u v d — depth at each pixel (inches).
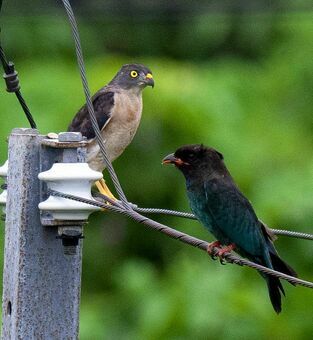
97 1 623.5
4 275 336.8
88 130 455.5
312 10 637.9
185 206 623.8
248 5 611.8
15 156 330.6
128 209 321.4
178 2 607.5
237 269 579.5
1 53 356.2
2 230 607.8
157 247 655.1
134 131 471.8
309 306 574.2
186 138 617.3
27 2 684.1
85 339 594.6
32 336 328.5
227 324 554.9
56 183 318.3
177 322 560.4
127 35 733.9
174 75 634.8
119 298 605.9
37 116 613.0
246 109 677.9
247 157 629.3
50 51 706.2
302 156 645.9
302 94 698.8
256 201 613.0
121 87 470.6
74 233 320.2
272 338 561.6
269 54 730.2
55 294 329.7
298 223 601.3
